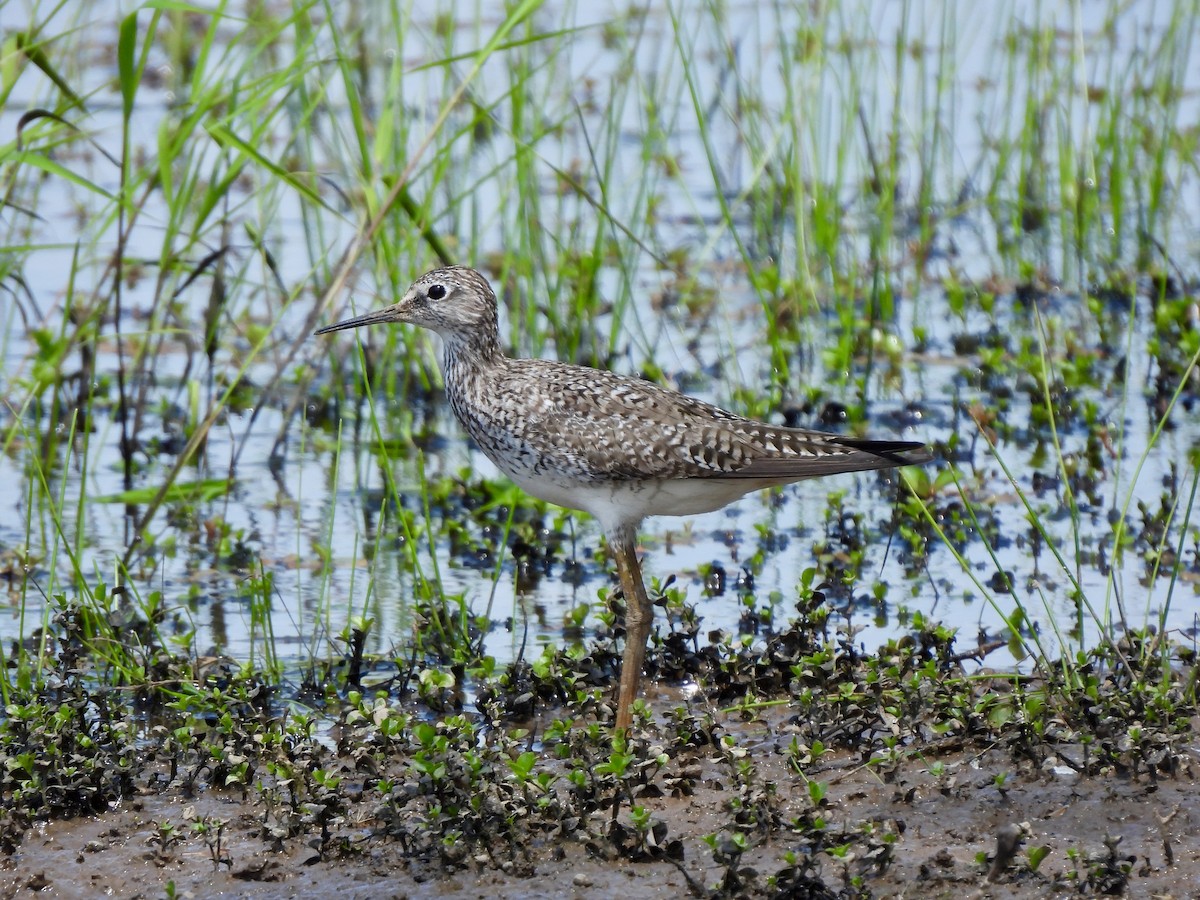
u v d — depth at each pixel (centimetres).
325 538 1335
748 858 797
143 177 1323
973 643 1107
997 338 1667
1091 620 1131
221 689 1038
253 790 903
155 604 1114
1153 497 1335
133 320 1736
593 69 2305
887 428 1509
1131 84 2158
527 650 1121
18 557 1230
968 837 812
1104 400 1539
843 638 1109
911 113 2141
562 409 1023
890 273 1831
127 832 855
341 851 818
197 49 2280
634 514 1040
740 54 2267
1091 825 819
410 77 2092
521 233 1576
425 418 1578
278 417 1603
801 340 1661
